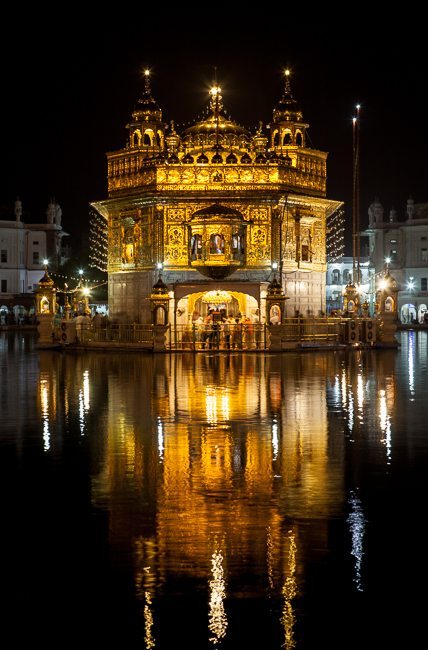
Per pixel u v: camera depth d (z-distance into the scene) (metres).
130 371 32.38
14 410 20.70
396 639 7.80
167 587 8.84
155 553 9.76
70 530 10.58
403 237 105.06
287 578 9.05
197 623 8.09
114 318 56.97
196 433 17.22
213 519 10.98
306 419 19.12
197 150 54.03
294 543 10.05
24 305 109.06
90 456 14.91
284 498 11.97
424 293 103.25
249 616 8.21
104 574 9.19
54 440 16.47
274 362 37.84
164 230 52.62
